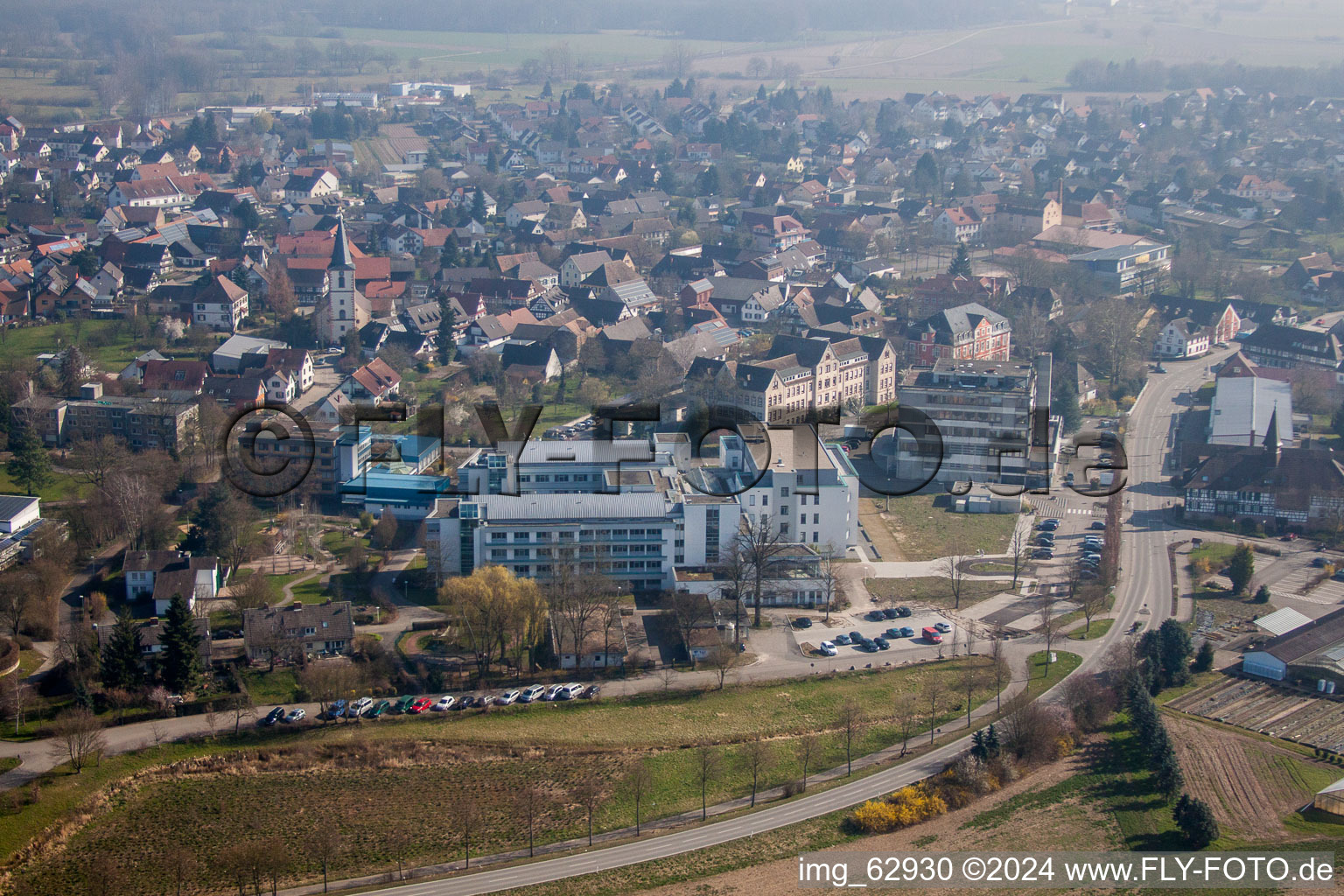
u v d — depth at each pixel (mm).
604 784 194750
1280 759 199625
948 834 180625
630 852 177875
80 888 173125
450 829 185000
